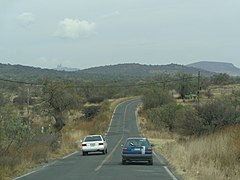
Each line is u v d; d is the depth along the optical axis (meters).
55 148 43.06
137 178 21.95
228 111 41.78
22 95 89.38
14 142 30.36
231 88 120.75
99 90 153.00
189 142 40.25
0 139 27.34
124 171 25.77
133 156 30.39
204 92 124.12
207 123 42.69
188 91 137.00
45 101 69.75
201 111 43.12
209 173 20.52
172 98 131.62
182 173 24.33
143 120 117.62
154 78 171.88
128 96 179.12
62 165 30.42
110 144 62.41
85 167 28.70
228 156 24.42
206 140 32.78
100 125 102.88
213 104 42.81
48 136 44.06
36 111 70.62
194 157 28.77
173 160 32.81
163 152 44.69
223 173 20.53
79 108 96.94
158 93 131.38
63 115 70.81
